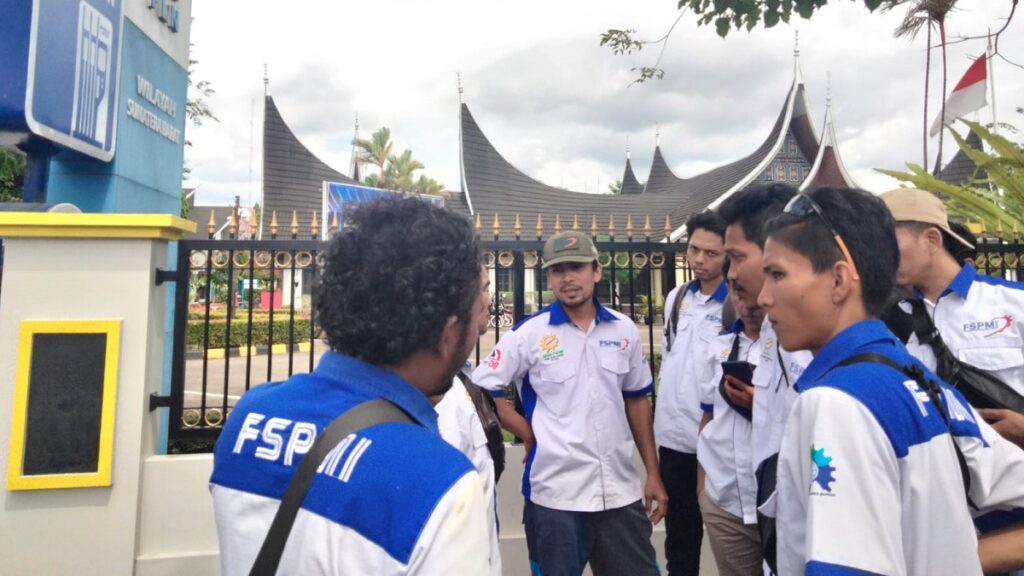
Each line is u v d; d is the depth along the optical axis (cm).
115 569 271
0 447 264
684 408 267
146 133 442
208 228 316
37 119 324
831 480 99
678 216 2730
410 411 92
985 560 121
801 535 113
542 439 238
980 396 170
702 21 406
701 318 265
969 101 664
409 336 92
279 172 2697
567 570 231
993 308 188
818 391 107
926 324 179
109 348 271
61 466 266
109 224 273
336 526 81
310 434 89
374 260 93
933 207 193
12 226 266
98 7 376
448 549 77
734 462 212
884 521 97
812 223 119
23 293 270
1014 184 485
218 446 98
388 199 105
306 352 1152
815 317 119
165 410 366
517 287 333
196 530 285
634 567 240
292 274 316
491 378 242
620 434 243
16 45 318
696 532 273
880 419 101
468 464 87
